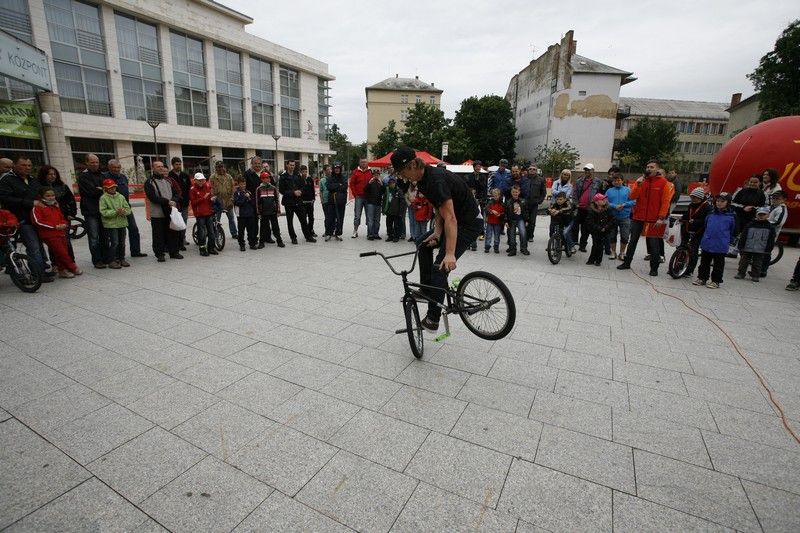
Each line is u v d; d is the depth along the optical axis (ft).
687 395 10.54
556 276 22.68
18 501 6.97
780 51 90.07
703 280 21.49
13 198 18.56
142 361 11.97
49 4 68.18
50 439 8.55
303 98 124.47
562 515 6.83
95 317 15.39
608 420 9.43
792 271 25.38
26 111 41.73
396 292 19.02
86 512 6.78
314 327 14.69
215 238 27.84
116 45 77.10
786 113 89.35
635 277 22.84
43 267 19.99
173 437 8.64
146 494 7.16
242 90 104.94
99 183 22.38
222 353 12.54
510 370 11.73
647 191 22.68
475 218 11.91
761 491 7.40
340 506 6.95
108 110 77.97
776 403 10.19
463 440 8.67
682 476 7.74
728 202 20.34
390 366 11.85
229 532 6.44
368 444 8.51
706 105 221.05
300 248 29.86
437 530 6.51
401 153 10.69
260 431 8.88
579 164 150.61
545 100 156.25
